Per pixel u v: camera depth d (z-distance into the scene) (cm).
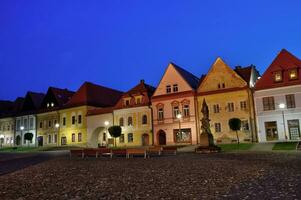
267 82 4653
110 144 6038
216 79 5050
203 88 5156
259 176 1423
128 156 3253
